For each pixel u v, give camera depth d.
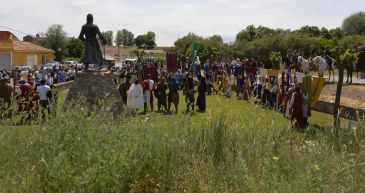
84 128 5.97
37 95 14.66
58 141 5.75
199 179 5.50
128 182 5.20
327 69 28.81
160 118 7.40
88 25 18.12
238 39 81.00
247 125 7.55
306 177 5.04
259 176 5.42
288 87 19.89
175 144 6.04
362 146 6.23
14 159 5.82
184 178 5.51
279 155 6.05
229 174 5.61
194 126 7.20
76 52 97.62
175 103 19.22
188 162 5.82
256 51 56.31
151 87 19.78
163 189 5.34
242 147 6.38
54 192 5.08
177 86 19.28
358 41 45.62
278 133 6.90
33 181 5.29
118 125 6.33
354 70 30.16
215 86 29.34
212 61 41.91
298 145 6.62
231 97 25.64
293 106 14.55
